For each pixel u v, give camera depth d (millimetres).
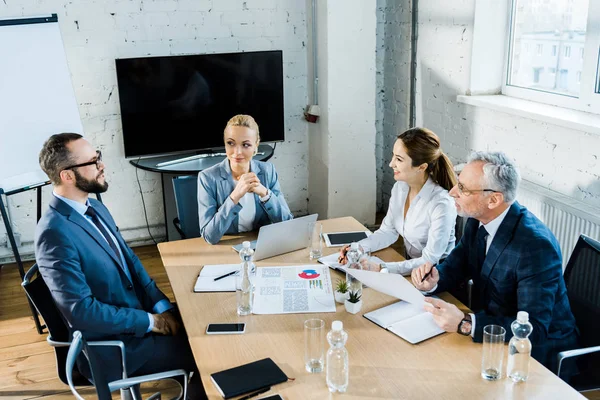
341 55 4246
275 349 1833
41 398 2756
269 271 2359
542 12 3312
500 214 2094
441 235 2490
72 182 2201
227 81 4223
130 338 2199
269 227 2408
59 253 2074
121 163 4355
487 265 2102
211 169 2805
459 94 3793
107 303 2211
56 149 2158
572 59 3148
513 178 2008
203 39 4320
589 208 2787
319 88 4453
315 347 1702
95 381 1778
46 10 3930
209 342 1882
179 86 4113
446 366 1727
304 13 4477
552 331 2051
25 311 3588
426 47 4078
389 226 2781
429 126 4191
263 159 4254
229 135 2715
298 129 4750
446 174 2572
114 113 4250
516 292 2055
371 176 4578
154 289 2500
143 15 4141
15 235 4227
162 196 4480
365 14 4215
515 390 1614
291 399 1592
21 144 3367
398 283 1899
